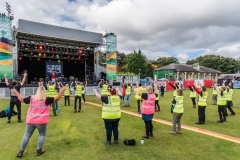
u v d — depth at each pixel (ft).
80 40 77.87
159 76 157.28
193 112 35.60
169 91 96.37
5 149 16.28
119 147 16.97
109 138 17.40
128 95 43.34
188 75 155.22
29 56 83.25
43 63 90.17
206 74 173.58
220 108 27.35
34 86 62.23
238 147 17.29
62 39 75.56
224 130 22.93
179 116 21.12
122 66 219.61
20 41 74.79
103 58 107.86
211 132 21.97
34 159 14.34
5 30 56.44
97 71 93.04
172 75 146.30
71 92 63.93
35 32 66.95
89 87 71.82
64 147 16.88
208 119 29.30
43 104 14.42
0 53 55.57
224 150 16.55
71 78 81.15
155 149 16.60
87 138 19.45
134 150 16.30
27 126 14.52
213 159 14.73
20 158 14.47
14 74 71.20
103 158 14.64
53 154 15.31
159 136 20.34
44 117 14.48
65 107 40.27
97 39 82.79
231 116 31.76
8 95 56.29
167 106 43.62
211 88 119.65
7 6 56.34
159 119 29.17
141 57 179.52
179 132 21.40
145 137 19.74
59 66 91.45
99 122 26.58
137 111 36.24
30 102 14.34
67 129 22.80
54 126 24.20
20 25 63.67
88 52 95.45
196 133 21.54
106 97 16.84
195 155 15.42
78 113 33.42
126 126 24.43
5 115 29.37
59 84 42.91
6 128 22.85
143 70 177.37
